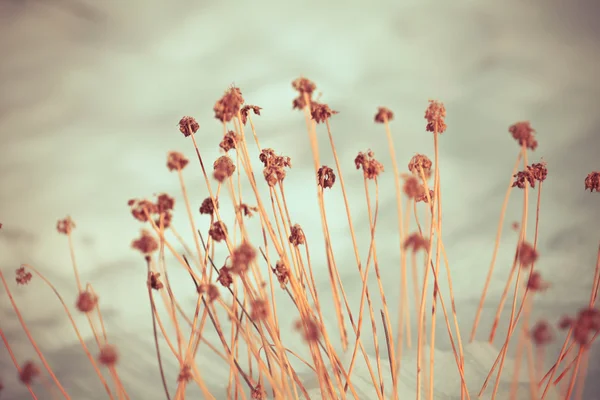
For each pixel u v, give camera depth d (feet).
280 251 3.64
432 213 3.57
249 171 3.64
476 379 3.95
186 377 3.49
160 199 3.43
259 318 3.45
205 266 3.59
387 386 3.93
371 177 3.59
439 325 4.29
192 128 3.68
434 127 3.63
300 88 3.50
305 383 4.06
